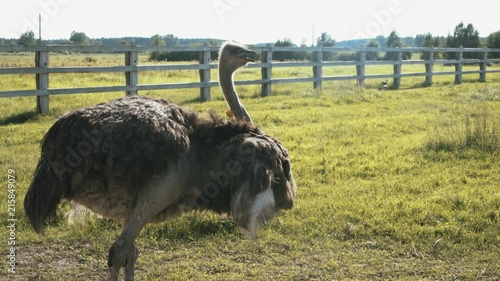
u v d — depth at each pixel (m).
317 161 9.12
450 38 36.97
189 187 4.66
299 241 6.25
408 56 33.72
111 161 4.23
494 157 9.34
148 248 6.06
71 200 4.55
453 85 22.27
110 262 4.33
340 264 5.74
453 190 7.80
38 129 11.19
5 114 12.73
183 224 6.41
